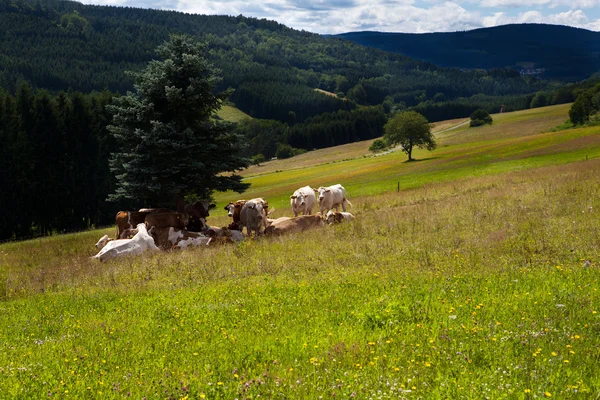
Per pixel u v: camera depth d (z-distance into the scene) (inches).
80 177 2202.3
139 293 538.6
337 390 238.2
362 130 7500.0
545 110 6633.9
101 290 576.7
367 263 591.2
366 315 348.5
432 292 408.8
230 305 426.3
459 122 7057.1
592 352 266.8
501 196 1006.4
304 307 400.8
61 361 306.2
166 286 565.9
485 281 432.1
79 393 252.2
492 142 4333.2
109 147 2237.9
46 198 2135.8
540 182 1148.5
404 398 224.4
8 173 2025.1
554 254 534.9
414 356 277.0
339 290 449.4
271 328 352.2
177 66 1045.8
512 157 2534.5
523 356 265.7
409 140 3668.8
